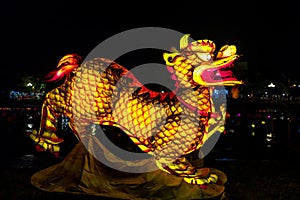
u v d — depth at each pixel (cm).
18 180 451
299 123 823
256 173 502
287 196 413
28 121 820
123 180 370
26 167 514
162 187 360
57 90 375
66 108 371
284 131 812
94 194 360
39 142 382
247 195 414
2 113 823
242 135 765
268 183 457
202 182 345
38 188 375
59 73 371
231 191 427
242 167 535
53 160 559
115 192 361
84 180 371
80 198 363
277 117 835
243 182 461
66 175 384
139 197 354
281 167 535
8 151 640
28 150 654
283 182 462
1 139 734
